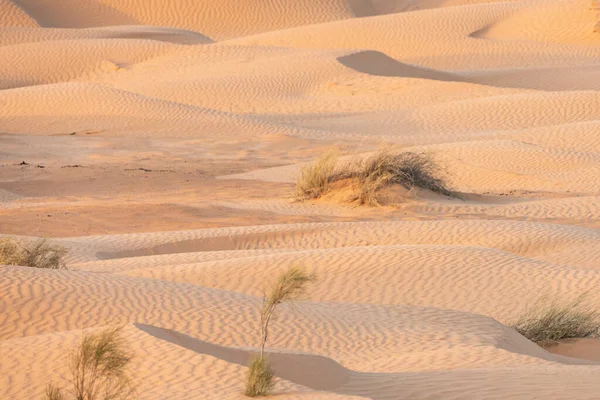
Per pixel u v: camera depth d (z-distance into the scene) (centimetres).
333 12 19512
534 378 1720
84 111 8612
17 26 16362
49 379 1547
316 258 3212
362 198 4841
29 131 8088
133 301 2373
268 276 3041
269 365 1483
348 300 2884
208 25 18600
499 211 4747
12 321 2194
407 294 2934
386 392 1606
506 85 11975
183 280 3019
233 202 5000
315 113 9481
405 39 15012
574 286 3003
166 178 5866
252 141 7606
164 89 10406
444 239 3828
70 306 2292
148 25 18288
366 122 8650
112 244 3781
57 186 5566
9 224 4309
